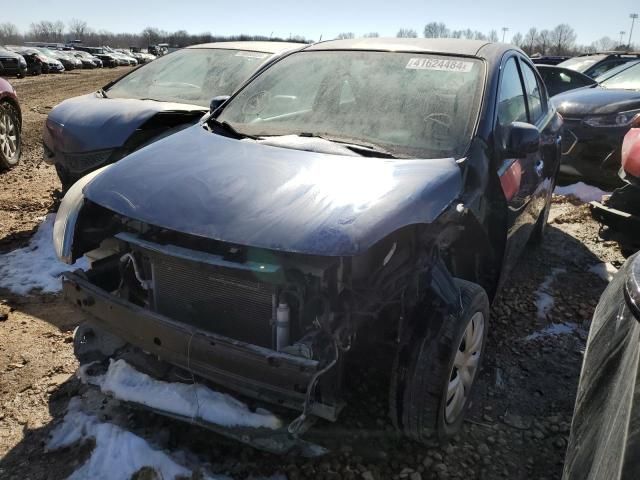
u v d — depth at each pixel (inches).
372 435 105.7
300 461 99.6
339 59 144.5
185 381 98.5
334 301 88.8
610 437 59.2
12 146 302.4
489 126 121.6
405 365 95.0
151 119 197.5
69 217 110.4
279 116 134.8
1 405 111.6
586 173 260.5
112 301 97.9
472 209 112.3
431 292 97.6
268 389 84.4
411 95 128.8
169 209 93.6
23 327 139.9
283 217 88.7
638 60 331.6
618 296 90.6
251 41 268.4
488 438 109.0
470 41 147.9
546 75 400.8
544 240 210.1
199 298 95.8
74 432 103.6
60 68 1282.0
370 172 102.6
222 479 93.8
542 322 152.8
